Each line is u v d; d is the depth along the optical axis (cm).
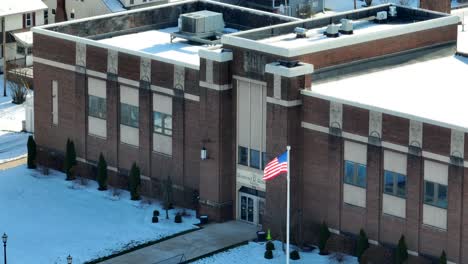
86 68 14275
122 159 14175
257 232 12888
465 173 11556
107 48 14025
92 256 12594
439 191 11756
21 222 13425
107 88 14138
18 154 15525
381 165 12094
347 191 12375
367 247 12219
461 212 11631
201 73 13138
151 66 13675
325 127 12425
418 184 11862
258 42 12788
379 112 12019
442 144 11650
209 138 13200
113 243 12875
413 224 11950
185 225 13238
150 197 13938
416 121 11788
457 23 14150
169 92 13562
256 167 13050
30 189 14288
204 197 13350
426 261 11919
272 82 12588
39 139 14950
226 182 13262
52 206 13825
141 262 12419
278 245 12675
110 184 14312
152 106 13775
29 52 18712
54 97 14712
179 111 13525
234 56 13000
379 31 13462
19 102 17550
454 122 11731
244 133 13088
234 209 13300
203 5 15425
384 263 12188
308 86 12638
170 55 14012
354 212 12350
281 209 12706
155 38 14850
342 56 13175
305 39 13375
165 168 13800
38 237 13062
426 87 12925
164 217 13425
